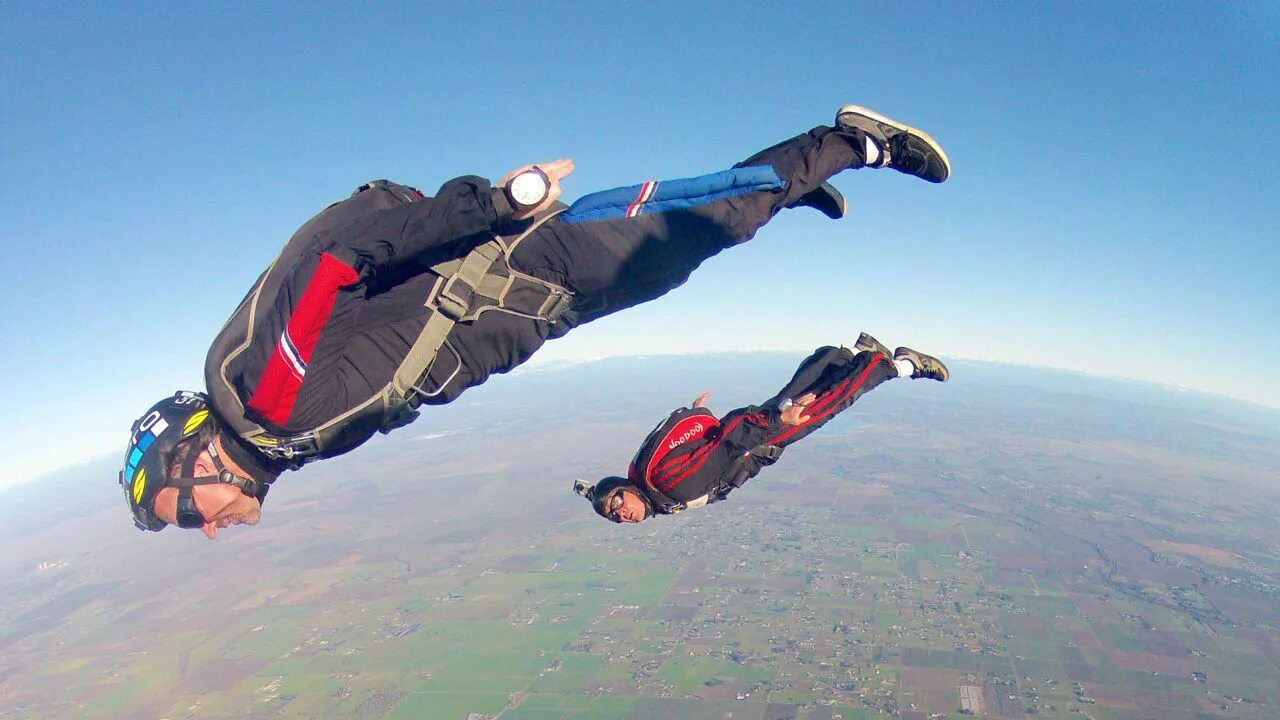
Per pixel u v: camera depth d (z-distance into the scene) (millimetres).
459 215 2008
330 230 2238
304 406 2152
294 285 1979
